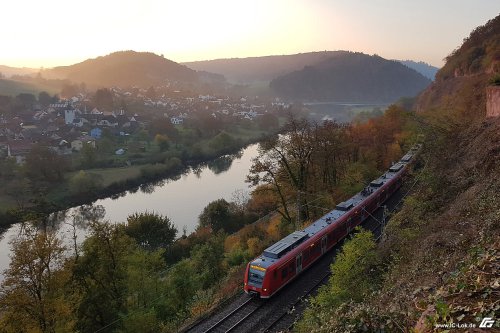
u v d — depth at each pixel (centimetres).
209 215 5462
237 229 5250
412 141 4172
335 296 1723
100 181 8181
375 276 2002
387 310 1015
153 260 2955
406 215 2572
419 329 757
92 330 2436
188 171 9988
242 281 2703
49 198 7075
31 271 2109
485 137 2662
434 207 2412
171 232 4712
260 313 2180
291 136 3975
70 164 9081
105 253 2578
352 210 3341
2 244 5425
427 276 1382
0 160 8369
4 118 14500
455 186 2452
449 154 3194
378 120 6169
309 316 1627
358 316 942
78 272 2461
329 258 2898
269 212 5519
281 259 2405
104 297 2500
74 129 13925
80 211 6906
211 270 3219
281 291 2436
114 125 15350
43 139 11719
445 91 8594
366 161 5184
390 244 2280
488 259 875
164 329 2283
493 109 3069
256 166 3888
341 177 4725
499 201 1598
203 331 2027
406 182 4103
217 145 11675
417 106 10369
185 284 2811
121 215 6706
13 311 2044
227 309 2280
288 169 3894
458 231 1662
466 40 9725
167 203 7469
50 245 2209
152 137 13150
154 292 2639
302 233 2764
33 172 7719
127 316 2298
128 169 9338
